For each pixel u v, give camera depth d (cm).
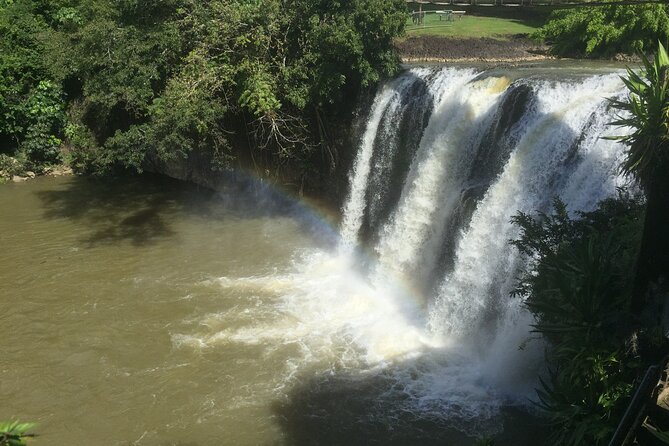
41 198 2250
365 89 1916
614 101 892
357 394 1213
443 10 2906
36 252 1822
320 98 1875
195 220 2073
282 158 2086
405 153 1778
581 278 902
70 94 2589
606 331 871
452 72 1695
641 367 812
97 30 2028
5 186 2367
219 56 1958
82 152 2491
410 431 1108
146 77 1992
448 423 1125
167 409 1177
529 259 1198
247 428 1123
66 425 1137
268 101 1870
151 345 1379
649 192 802
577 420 841
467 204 1440
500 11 2961
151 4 2088
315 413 1162
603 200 1117
